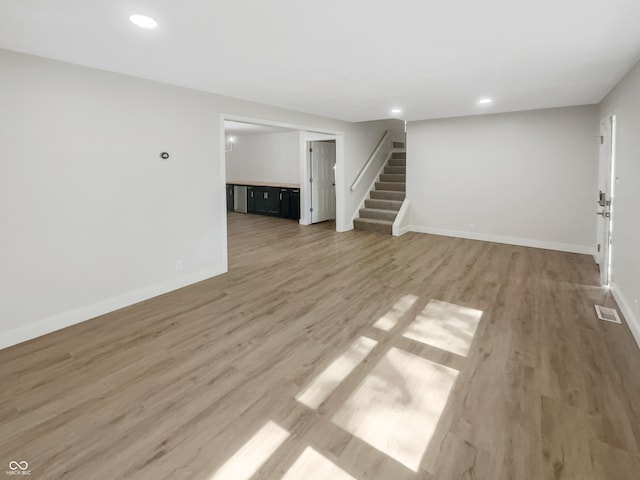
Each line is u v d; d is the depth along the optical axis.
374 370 2.42
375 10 2.02
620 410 1.99
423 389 2.21
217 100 4.20
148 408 2.06
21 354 2.64
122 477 1.60
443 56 2.83
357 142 7.30
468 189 6.39
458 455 1.71
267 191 9.37
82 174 3.11
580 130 5.25
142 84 3.47
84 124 3.08
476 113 5.80
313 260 5.19
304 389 2.22
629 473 1.59
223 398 2.14
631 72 3.09
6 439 1.82
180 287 4.05
